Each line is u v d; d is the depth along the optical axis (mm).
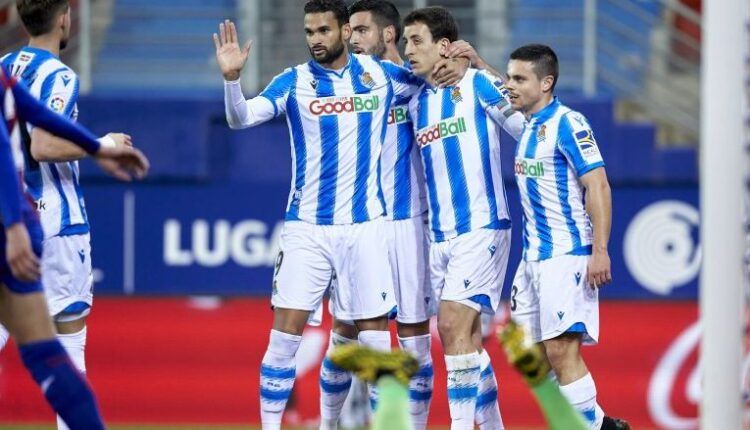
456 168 23016
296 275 22234
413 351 23734
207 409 34344
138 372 34500
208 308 34656
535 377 14281
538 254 22422
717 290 19125
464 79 23219
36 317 16172
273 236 34562
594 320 22359
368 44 24891
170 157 34469
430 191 23391
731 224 19141
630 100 37688
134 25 40844
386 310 22531
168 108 34531
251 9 37844
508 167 33406
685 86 40000
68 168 22188
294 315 22219
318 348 33719
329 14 21953
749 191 21125
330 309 23234
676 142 37875
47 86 21484
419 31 22750
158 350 34562
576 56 39500
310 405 33625
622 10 41062
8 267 15961
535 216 22531
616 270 34062
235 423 34312
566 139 21969
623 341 33969
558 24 40375
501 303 33625
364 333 22531
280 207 34562
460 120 23016
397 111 23719
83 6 37156
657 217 34156
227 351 34469
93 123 34438
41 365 16109
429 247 23719
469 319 22844
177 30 41094
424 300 23922
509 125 22891
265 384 22266
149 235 34562
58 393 16031
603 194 21672
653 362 33938
